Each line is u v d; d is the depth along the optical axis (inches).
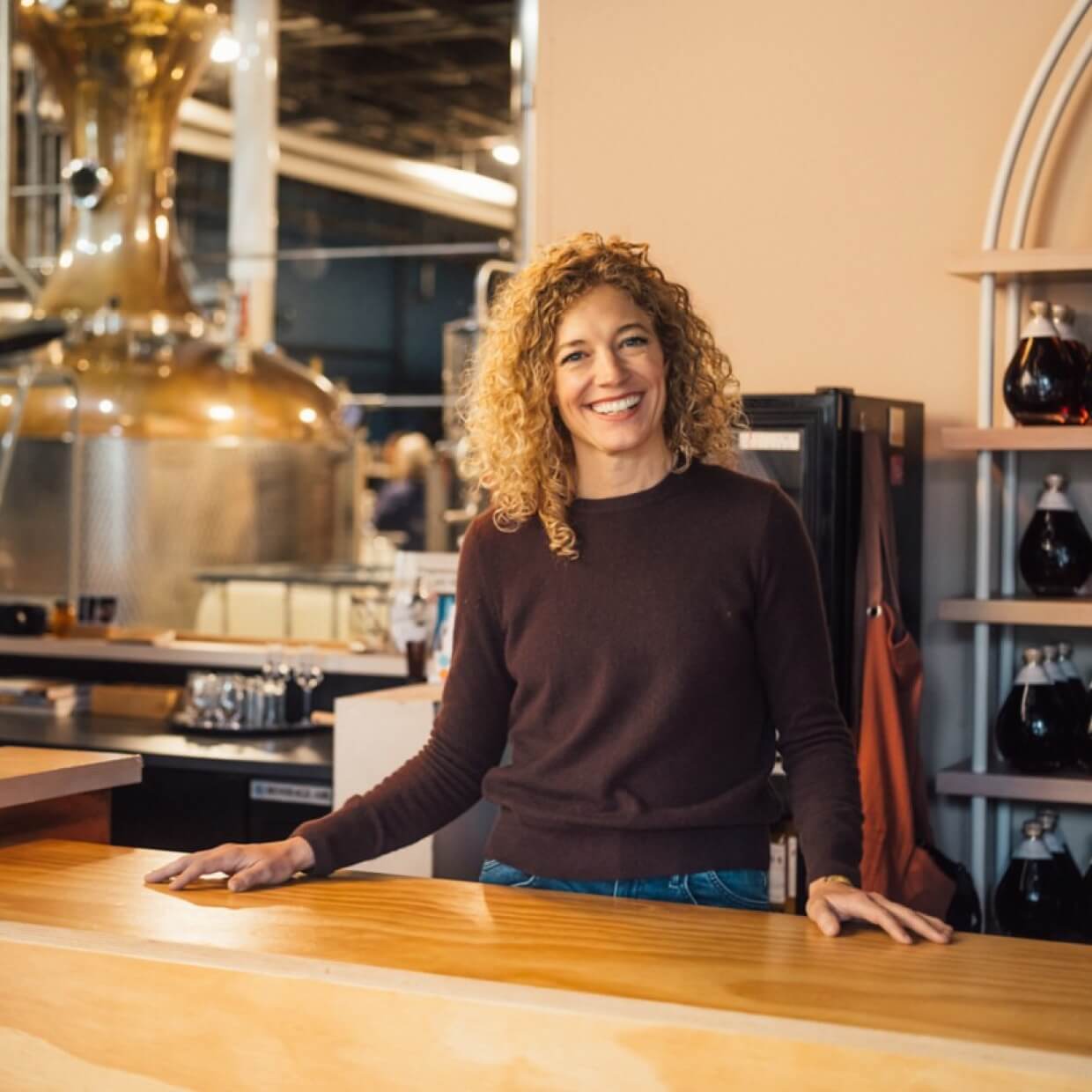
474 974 54.7
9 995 60.9
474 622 77.4
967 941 60.5
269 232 348.5
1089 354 128.0
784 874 124.6
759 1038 49.9
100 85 231.5
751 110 145.9
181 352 250.5
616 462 75.1
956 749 138.9
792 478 124.4
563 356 74.6
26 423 229.5
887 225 141.4
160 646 175.6
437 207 550.0
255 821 140.2
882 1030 48.8
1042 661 125.5
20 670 183.9
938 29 139.0
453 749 77.5
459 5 371.2
